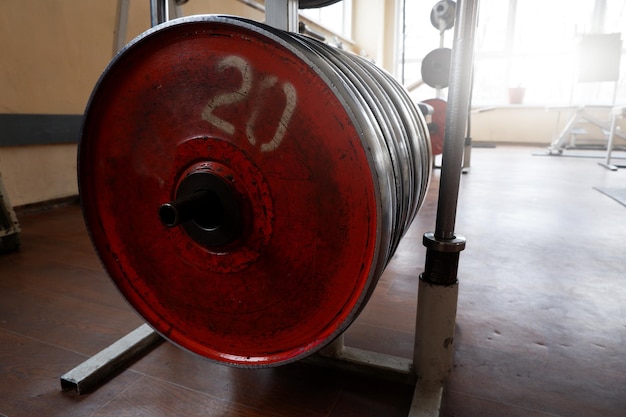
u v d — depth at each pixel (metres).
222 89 0.65
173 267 0.78
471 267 1.62
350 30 7.73
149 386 0.93
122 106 0.74
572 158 5.32
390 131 0.70
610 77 5.77
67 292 1.40
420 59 8.20
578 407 0.86
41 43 2.41
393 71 8.23
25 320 1.21
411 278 1.53
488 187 3.25
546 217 2.35
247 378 0.96
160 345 1.09
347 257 0.63
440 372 0.88
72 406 0.87
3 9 2.20
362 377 0.96
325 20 6.98
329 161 0.61
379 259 0.59
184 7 3.35
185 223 0.71
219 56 0.64
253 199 0.67
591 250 1.80
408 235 2.07
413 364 0.92
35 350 1.07
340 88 0.57
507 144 7.62
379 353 1.00
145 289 0.83
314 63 0.58
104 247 0.84
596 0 6.89
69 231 2.09
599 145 7.12
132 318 1.23
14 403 0.88
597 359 1.02
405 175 0.74
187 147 0.70
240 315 0.75
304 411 0.85
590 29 7.05
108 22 2.82
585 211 2.48
